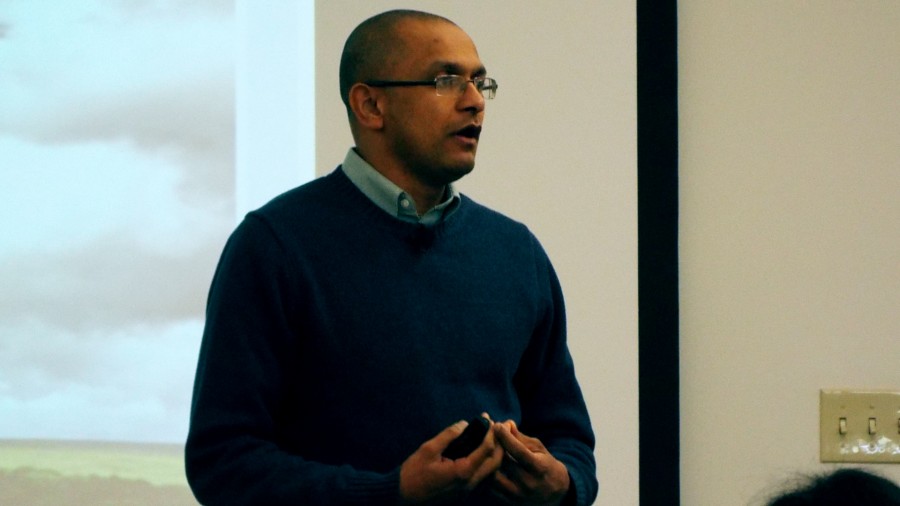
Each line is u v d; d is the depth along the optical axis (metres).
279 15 5.79
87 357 5.86
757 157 5.89
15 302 5.88
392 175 4.30
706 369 5.84
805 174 5.89
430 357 4.05
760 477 5.80
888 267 5.87
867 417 5.80
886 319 5.86
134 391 5.86
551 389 4.59
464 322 4.16
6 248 5.89
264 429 3.97
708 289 5.86
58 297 5.88
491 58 5.77
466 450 3.74
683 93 5.89
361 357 4.00
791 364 5.85
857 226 5.88
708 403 5.83
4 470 5.82
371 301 4.06
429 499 3.72
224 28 5.89
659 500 5.68
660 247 5.74
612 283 5.71
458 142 4.19
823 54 5.91
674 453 5.68
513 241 4.49
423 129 4.17
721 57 5.91
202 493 3.92
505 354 4.23
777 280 5.86
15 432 5.84
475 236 4.38
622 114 5.75
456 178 4.26
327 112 5.64
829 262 5.87
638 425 5.68
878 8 5.92
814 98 5.89
